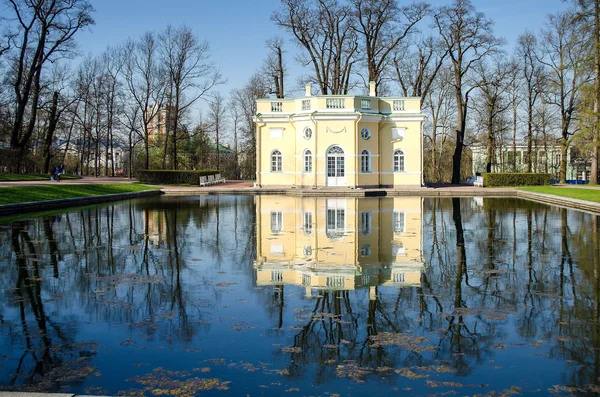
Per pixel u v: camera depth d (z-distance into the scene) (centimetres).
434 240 1376
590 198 2511
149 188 3638
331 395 504
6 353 610
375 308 768
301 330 680
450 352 607
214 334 668
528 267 1041
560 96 4388
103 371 561
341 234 1492
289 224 1733
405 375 548
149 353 609
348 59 4400
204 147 6788
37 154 5981
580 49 3538
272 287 891
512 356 593
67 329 689
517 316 730
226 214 2080
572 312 746
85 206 2523
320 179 3581
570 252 1203
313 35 4334
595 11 3416
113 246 1312
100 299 827
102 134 6091
